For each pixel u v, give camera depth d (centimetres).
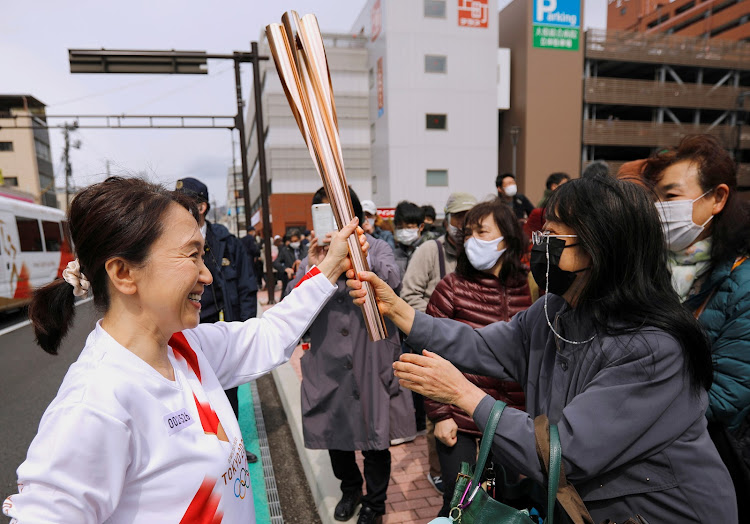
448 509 185
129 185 84
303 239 1087
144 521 77
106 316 86
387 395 203
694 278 151
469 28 2106
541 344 115
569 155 2255
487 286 201
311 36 118
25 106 3000
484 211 197
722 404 126
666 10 3806
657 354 87
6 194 914
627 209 91
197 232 87
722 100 2416
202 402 92
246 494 94
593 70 2327
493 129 2175
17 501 68
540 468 89
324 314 208
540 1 2147
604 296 94
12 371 524
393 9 2025
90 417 70
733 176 143
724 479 92
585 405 88
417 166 2106
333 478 257
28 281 927
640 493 91
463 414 185
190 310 87
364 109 2348
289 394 381
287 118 2306
